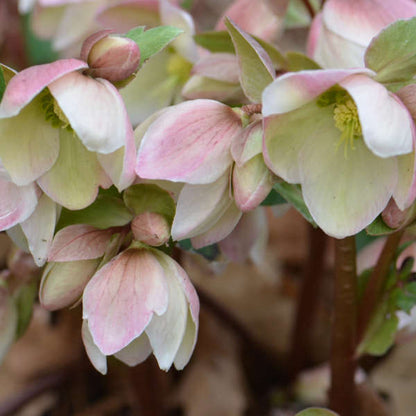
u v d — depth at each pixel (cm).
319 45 80
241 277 114
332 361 83
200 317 109
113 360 90
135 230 73
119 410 102
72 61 70
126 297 72
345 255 79
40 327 106
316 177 73
